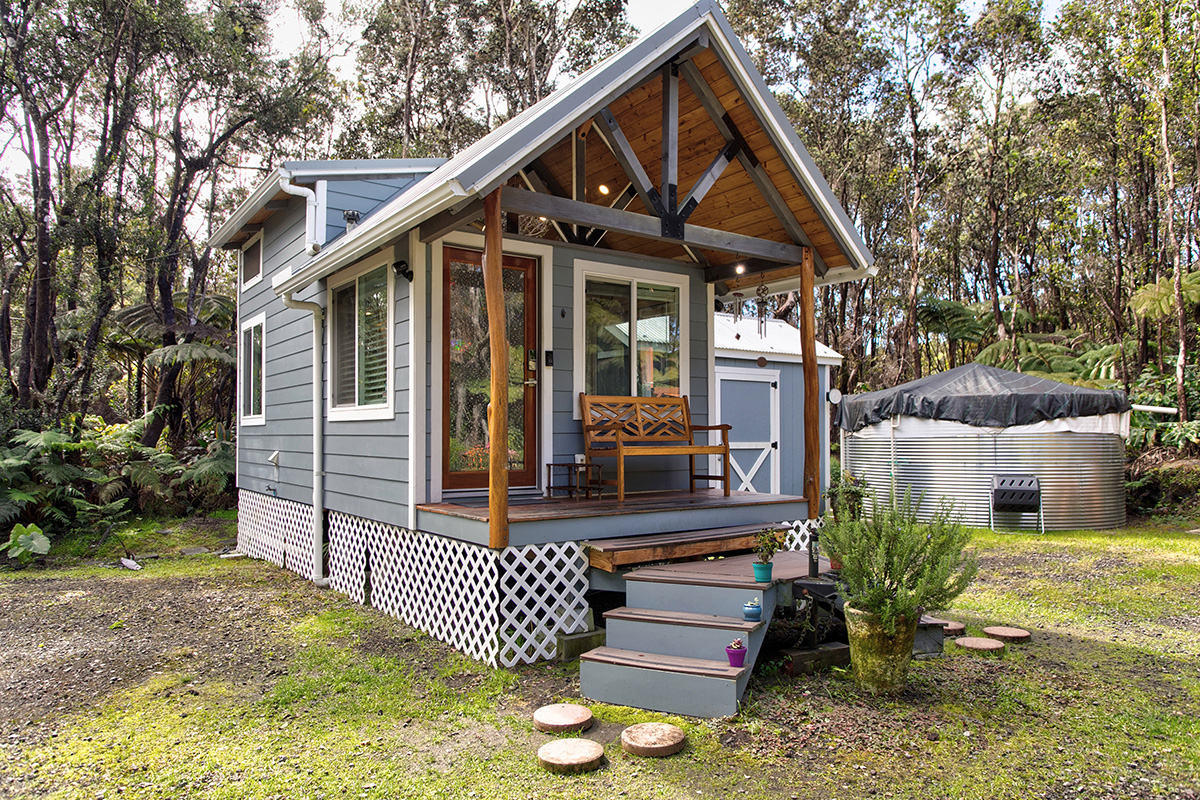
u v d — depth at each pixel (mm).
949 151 18906
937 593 3953
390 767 3268
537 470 6328
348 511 6840
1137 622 5711
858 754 3340
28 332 11523
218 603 6664
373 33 19922
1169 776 3123
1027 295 23469
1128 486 12078
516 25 20203
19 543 8758
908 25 17547
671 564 5137
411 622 5742
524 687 4309
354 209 7797
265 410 9234
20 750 3508
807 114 19406
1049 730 3607
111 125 13430
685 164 6410
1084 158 17875
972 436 10789
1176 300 13242
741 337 12203
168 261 13281
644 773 3172
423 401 5664
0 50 11078
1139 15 12875
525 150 4406
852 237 6301
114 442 11367
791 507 6320
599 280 6883
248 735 3658
